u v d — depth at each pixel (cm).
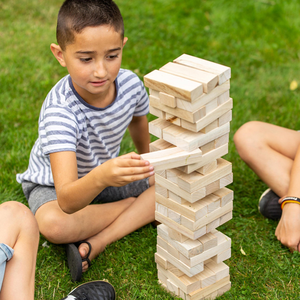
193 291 161
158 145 148
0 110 294
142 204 201
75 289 162
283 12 422
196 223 147
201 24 407
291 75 338
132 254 189
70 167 166
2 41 375
